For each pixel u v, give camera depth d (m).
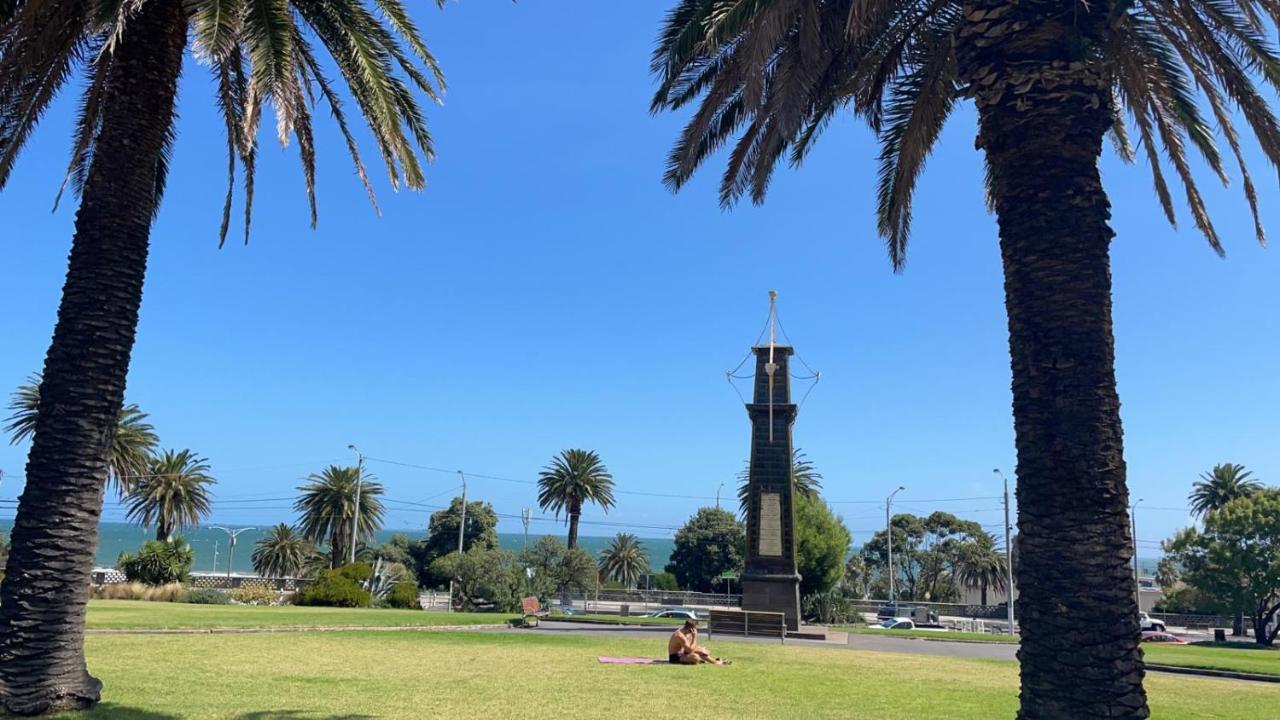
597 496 71.44
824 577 57.69
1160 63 10.95
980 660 23.50
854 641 32.53
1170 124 11.97
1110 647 6.16
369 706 10.68
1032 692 6.34
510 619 32.50
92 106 12.34
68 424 9.46
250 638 19.97
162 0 10.49
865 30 9.58
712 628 29.11
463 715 10.27
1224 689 18.00
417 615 33.19
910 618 59.66
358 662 15.78
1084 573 6.26
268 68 9.64
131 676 12.41
